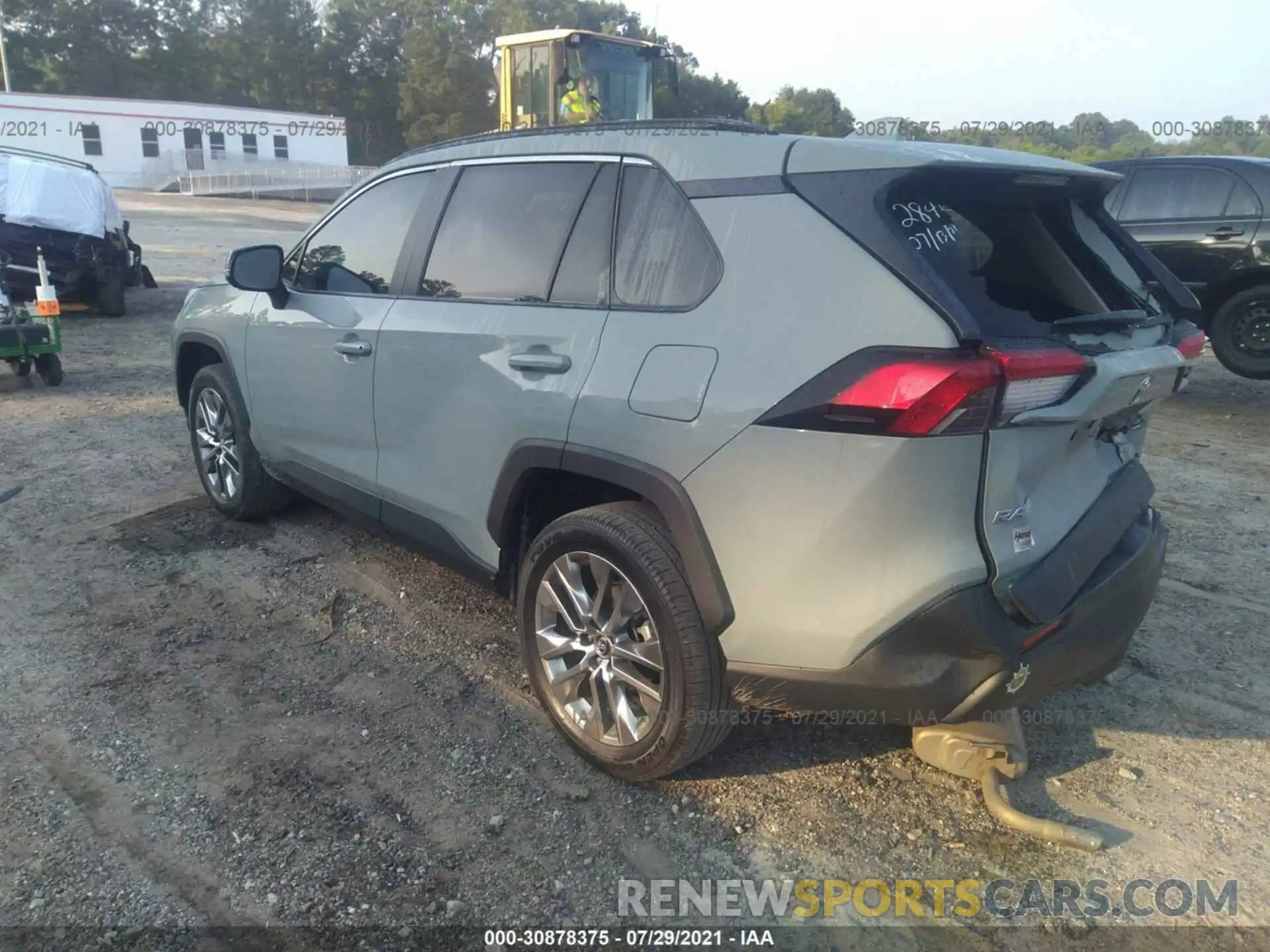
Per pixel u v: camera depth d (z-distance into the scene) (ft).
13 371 27.96
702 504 8.68
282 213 108.68
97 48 195.62
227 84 205.36
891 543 7.86
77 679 11.63
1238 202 27.63
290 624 13.23
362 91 207.10
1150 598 9.71
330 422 13.35
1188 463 22.03
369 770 10.06
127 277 44.11
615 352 9.43
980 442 7.67
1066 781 10.17
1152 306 10.07
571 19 213.66
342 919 8.11
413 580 14.71
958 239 8.68
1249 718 11.41
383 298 12.53
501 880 8.60
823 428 7.92
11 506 17.33
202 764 10.05
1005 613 8.07
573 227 10.40
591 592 10.00
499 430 10.55
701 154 9.41
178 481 18.94
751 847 9.10
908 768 10.32
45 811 9.26
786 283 8.36
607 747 9.82
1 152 37.60
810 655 8.36
